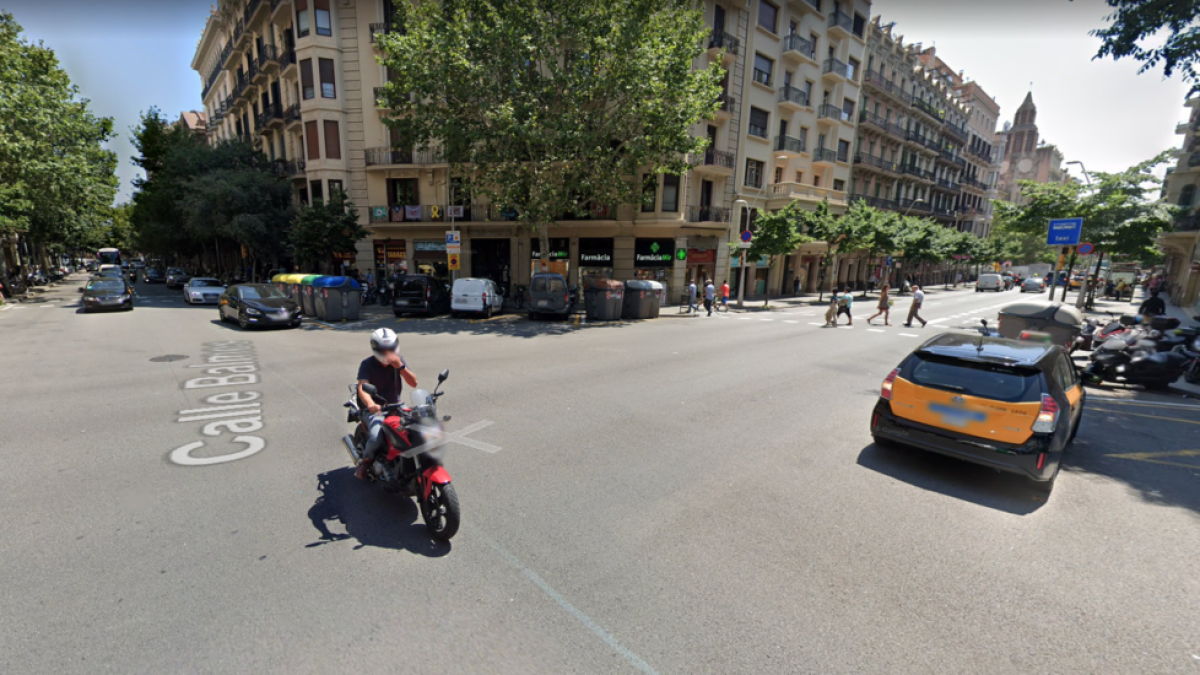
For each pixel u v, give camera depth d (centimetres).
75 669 245
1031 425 453
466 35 1672
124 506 407
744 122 2809
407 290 1878
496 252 2720
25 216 2208
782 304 2803
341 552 352
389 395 452
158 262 6475
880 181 4231
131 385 788
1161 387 959
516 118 1614
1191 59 848
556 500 438
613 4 1697
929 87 4688
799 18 3058
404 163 2531
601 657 264
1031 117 7869
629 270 2566
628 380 887
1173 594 332
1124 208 1975
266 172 2791
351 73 2523
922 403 509
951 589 329
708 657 265
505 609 298
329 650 263
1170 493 491
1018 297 3772
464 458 528
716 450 566
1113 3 906
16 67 2122
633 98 1695
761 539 383
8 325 1488
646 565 346
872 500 454
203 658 255
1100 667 266
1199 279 2684
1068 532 409
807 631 286
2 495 420
